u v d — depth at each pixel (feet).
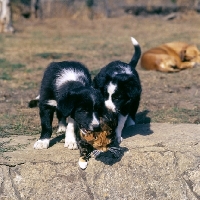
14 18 86.22
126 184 23.84
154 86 38.37
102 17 90.07
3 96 36.40
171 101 34.32
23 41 63.72
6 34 70.64
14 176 23.66
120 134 25.30
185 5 92.79
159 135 26.55
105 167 23.93
